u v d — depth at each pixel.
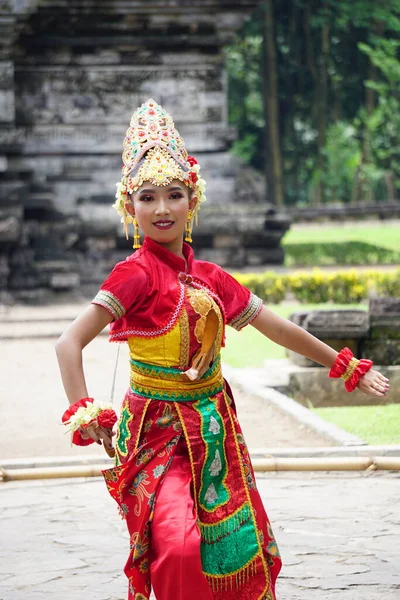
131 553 4.23
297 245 33.97
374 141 48.03
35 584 5.50
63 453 8.73
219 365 4.52
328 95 48.59
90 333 4.28
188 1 24.95
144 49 25.58
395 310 12.05
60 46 25.19
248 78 51.94
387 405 11.61
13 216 22.91
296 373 11.67
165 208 4.40
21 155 24.12
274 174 46.00
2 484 7.56
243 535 4.25
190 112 25.86
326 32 46.41
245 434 9.20
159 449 4.30
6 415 10.47
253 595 4.21
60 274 22.84
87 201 25.11
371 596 5.27
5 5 23.05
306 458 7.76
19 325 18.58
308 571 5.63
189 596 4.02
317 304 20.95
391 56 44.69
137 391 4.41
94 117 25.53
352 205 45.06
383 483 7.38
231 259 25.45
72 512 6.84
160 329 4.34
